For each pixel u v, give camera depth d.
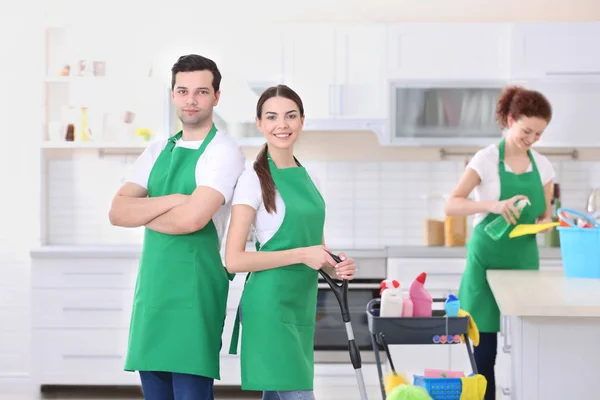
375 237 6.21
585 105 5.73
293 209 2.88
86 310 5.57
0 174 5.95
